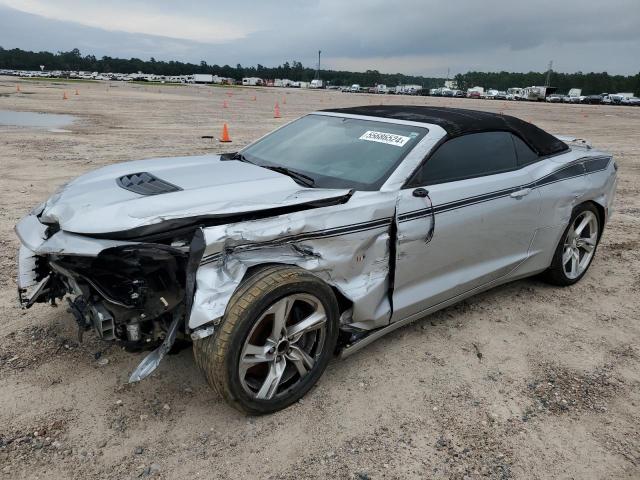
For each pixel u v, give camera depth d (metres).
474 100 79.81
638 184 10.09
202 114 24.42
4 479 2.42
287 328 2.93
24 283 3.35
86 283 2.94
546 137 4.75
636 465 2.75
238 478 2.51
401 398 3.18
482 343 3.87
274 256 2.87
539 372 3.54
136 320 2.80
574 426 3.02
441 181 3.64
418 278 3.59
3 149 11.16
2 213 6.32
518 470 2.67
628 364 3.70
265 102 40.59
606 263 5.68
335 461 2.65
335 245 3.07
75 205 3.00
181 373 3.29
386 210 3.26
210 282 2.62
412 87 123.44
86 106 26.34
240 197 3.04
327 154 3.85
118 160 10.32
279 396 2.95
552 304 4.60
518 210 4.12
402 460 2.69
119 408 2.94
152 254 2.61
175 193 3.04
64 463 2.54
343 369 3.44
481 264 4.05
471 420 3.02
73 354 3.42
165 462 2.58
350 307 3.30
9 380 3.13
